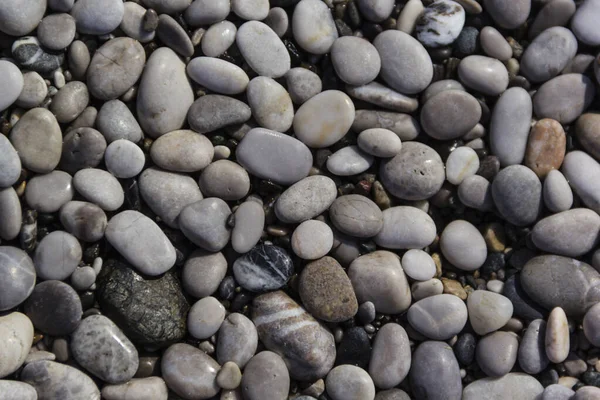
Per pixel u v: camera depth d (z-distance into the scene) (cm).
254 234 65
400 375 65
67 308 63
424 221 66
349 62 66
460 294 66
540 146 67
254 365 64
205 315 64
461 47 68
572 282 65
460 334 66
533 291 65
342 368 65
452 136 67
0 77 63
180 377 64
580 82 67
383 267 65
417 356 65
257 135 65
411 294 66
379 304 65
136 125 65
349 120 66
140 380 64
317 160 67
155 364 65
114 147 64
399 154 66
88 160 65
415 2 68
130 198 65
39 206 64
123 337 64
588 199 66
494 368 65
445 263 67
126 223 64
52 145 64
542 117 68
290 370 65
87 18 65
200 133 66
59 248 64
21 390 62
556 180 66
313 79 67
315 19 67
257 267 65
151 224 65
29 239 64
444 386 65
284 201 65
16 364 62
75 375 63
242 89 66
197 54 67
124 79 65
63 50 65
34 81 64
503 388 65
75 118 65
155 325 64
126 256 64
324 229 65
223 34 66
